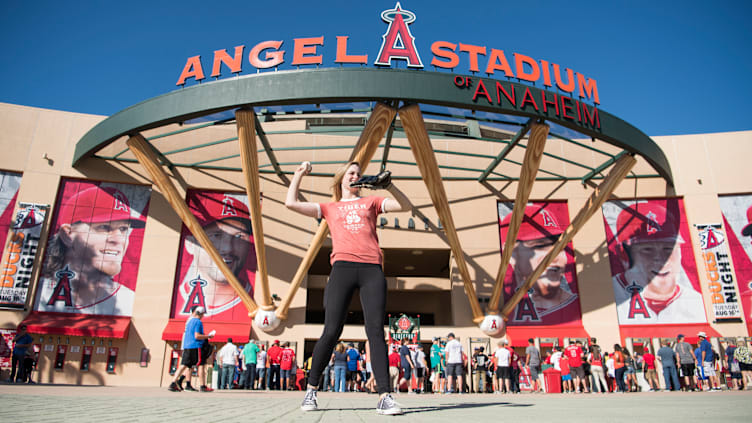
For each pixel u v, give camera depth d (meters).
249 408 3.64
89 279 21.00
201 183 22.98
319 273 32.62
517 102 15.93
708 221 23.47
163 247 21.89
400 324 21.36
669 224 23.67
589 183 24.36
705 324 22.11
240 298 21.58
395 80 15.42
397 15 16.55
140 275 21.33
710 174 24.14
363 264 3.86
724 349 21.03
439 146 24.86
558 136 19.03
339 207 4.14
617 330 22.09
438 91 15.45
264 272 19.70
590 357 18.45
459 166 24.61
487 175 23.55
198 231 19.62
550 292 22.86
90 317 20.52
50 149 22.12
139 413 2.76
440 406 4.35
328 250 25.75
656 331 22.06
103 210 21.97
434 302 31.88
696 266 22.98
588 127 17.03
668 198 24.11
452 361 16.62
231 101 15.48
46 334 20.00
